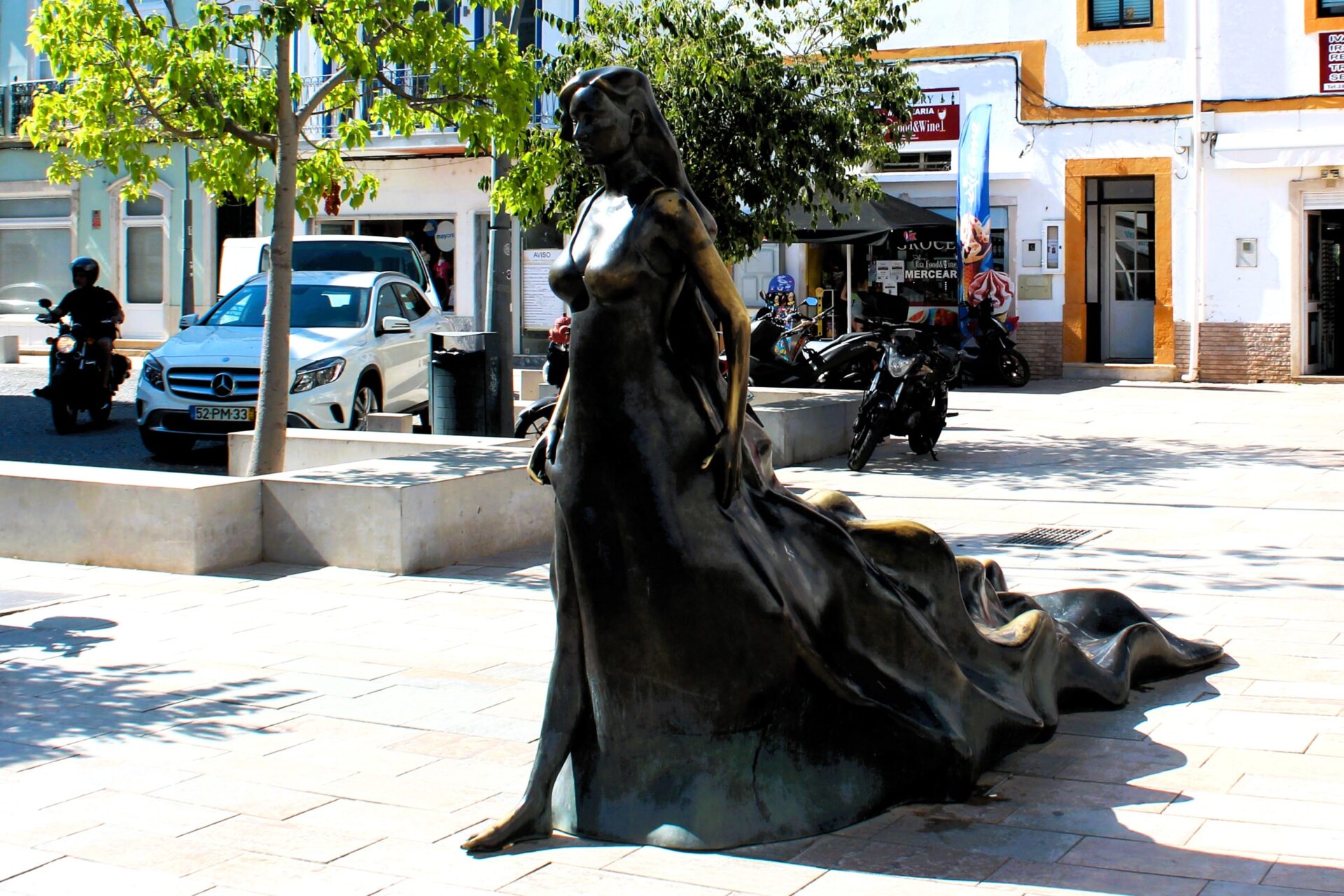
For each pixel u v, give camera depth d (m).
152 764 5.24
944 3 24.77
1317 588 7.96
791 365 16.30
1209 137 23.39
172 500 8.79
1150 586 8.10
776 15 20.88
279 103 10.67
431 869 4.25
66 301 16.83
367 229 30.11
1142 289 25.00
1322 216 23.55
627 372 4.29
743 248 14.71
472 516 9.24
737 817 4.37
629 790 4.48
